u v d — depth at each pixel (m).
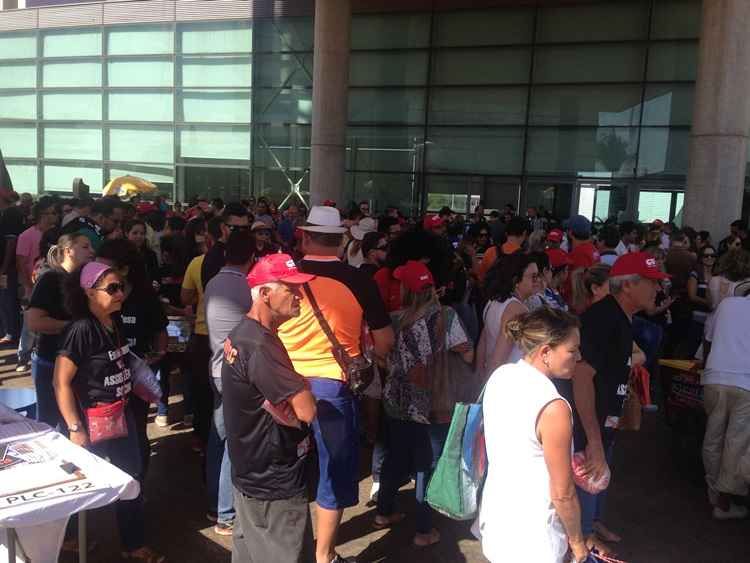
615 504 4.34
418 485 3.65
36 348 3.71
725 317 4.09
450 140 18.77
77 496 2.38
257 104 20.80
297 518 2.60
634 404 3.64
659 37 16.36
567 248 9.16
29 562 2.72
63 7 22.56
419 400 3.49
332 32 15.68
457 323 3.52
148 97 22.08
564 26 17.19
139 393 3.30
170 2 21.12
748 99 12.22
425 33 18.50
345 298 3.14
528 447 2.28
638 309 3.30
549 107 17.66
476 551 3.68
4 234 8.41
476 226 8.66
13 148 24.45
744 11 11.84
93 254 3.76
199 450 4.93
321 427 3.10
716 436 4.11
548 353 2.36
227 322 3.57
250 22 20.34
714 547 3.81
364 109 19.45
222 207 9.81
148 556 3.39
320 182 16.23
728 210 12.35
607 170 17.34
